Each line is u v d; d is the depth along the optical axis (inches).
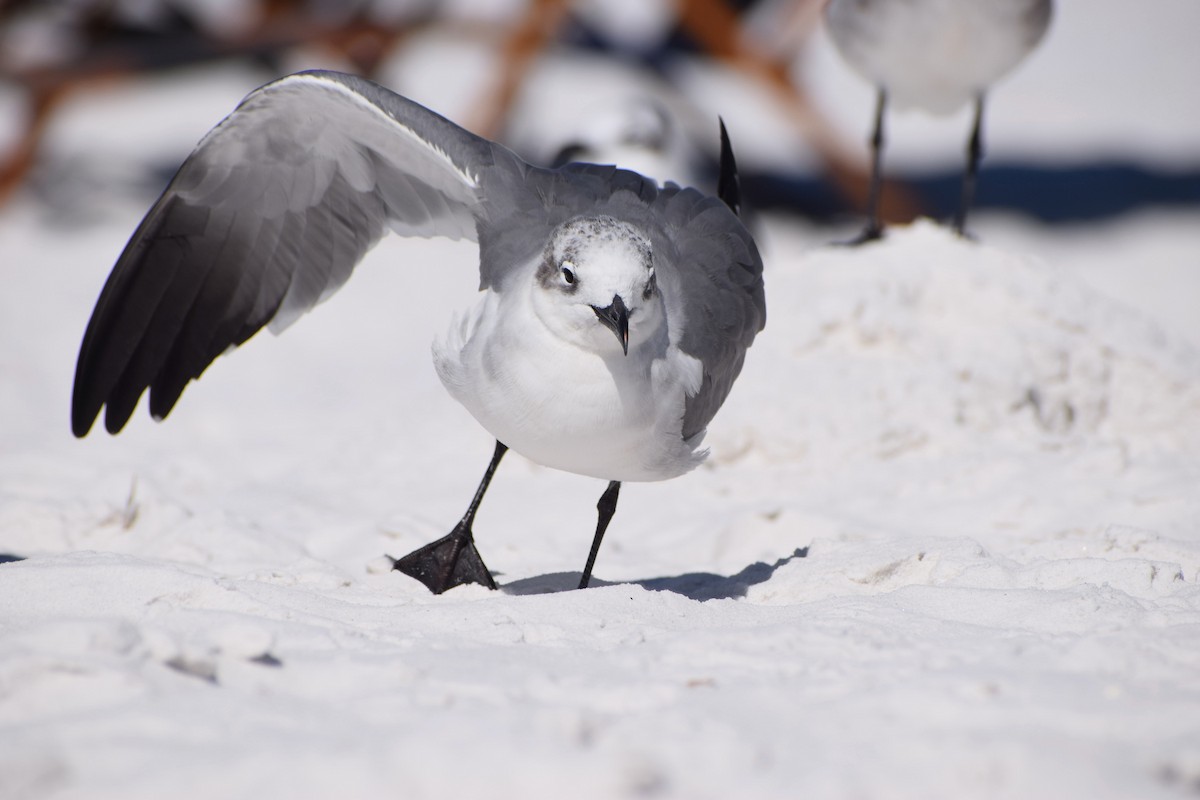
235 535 407.8
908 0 604.1
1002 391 544.1
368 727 229.1
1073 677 255.3
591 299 323.0
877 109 655.1
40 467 520.7
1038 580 346.6
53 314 841.5
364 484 527.2
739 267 370.3
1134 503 446.9
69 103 1408.7
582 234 329.1
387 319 867.4
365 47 1227.2
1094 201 1210.6
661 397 343.3
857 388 532.4
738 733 226.1
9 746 216.4
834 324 561.0
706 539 450.9
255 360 772.0
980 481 481.7
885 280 580.1
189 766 209.3
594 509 493.0
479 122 1187.9
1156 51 1833.2
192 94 1546.5
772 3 1184.8
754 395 534.0
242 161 381.4
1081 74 1732.3
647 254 331.6
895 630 296.8
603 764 205.8
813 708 242.1
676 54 1528.1
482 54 1627.7
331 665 260.2
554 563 429.1
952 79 632.4
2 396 663.8
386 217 394.6
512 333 336.2
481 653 276.5
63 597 316.8
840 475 505.4
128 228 1085.1
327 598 325.1
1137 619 302.7
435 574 386.3
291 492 504.7
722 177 416.8
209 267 397.1
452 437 573.6
